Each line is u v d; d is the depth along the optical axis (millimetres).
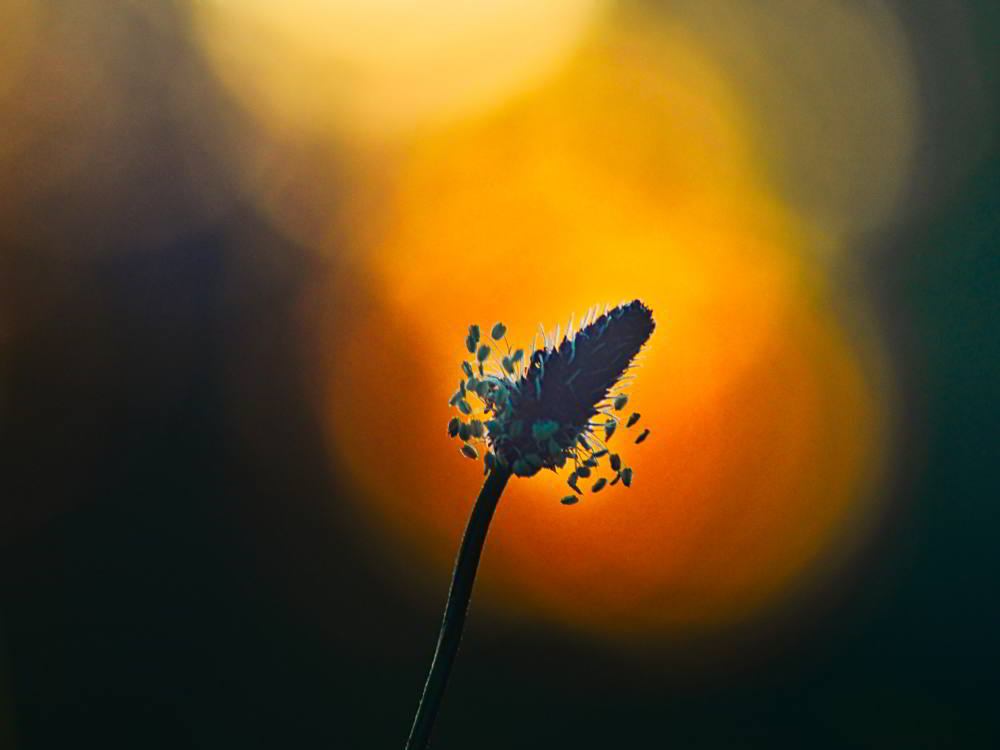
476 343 264
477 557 260
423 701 258
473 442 263
